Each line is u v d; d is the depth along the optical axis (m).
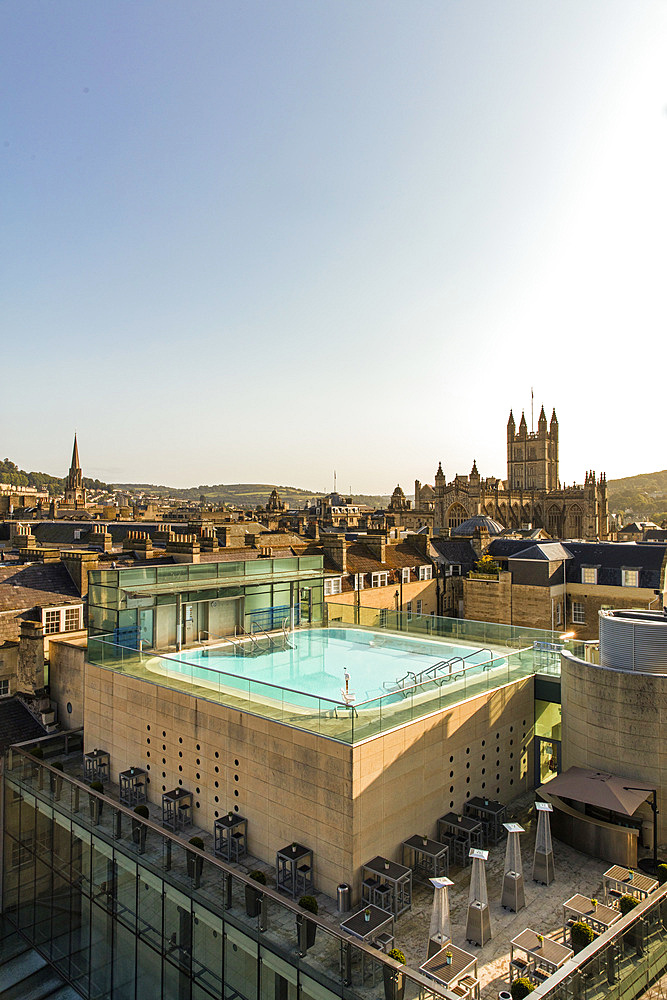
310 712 22.67
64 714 35.50
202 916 21.42
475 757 27.28
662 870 22.88
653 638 25.97
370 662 33.34
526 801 29.92
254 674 31.14
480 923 19.55
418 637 37.28
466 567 68.75
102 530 64.81
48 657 36.56
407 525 134.12
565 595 58.34
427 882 22.70
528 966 17.80
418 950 19.14
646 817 25.42
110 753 31.12
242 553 53.25
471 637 36.34
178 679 28.23
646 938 19.02
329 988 17.66
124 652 30.61
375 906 19.52
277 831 23.30
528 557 57.41
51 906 28.52
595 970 17.27
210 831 25.92
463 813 26.27
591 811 26.59
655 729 25.17
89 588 32.84
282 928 19.98
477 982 17.14
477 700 27.42
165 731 28.09
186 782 27.06
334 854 21.31
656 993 18.70
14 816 31.34
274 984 19.09
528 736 31.30
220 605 36.16
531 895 22.30
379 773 21.94
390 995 16.69
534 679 31.83
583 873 23.78
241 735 24.64
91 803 26.69
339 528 100.94
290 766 22.81
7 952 29.36
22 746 32.31
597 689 26.67
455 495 134.00
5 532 81.12
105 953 25.38
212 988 21.03
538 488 165.62
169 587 33.31
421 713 24.70
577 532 138.88
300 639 37.94
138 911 23.94
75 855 27.20
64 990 26.75
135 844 24.77
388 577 59.59
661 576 53.81
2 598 37.34
